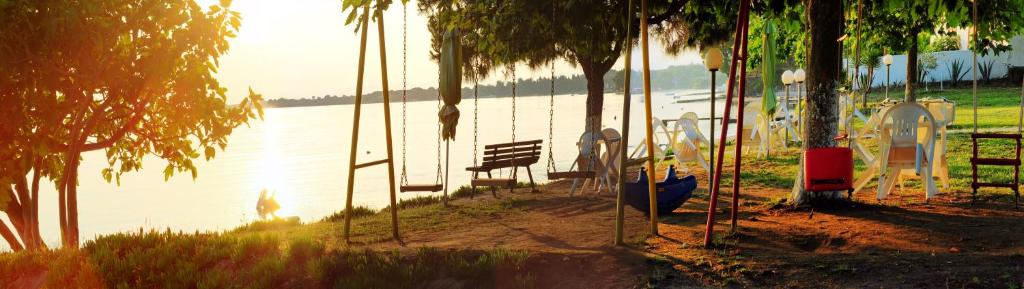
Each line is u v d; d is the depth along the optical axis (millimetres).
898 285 5855
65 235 12266
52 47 11148
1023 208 9227
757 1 13109
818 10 10094
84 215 24094
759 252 7328
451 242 8797
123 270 7836
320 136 72375
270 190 27641
